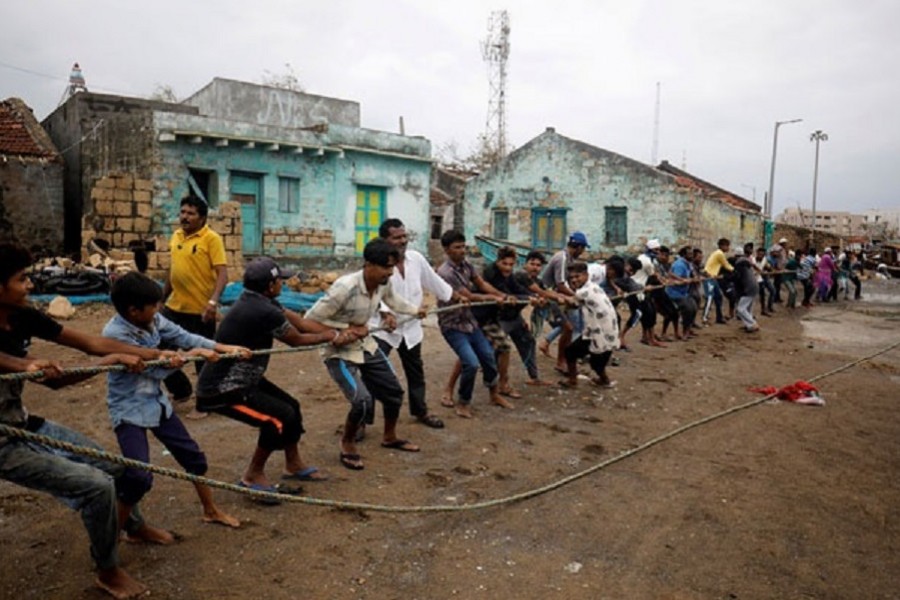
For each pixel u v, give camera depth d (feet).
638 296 35.09
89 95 55.57
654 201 70.79
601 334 25.84
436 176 98.22
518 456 18.69
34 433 9.81
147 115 49.19
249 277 14.30
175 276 21.22
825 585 12.48
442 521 14.47
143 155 49.88
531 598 11.66
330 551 12.89
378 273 16.17
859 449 20.44
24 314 10.37
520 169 79.87
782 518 15.30
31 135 54.39
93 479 10.26
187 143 50.88
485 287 22.95
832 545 14.08
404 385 26.22
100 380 24.72
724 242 47.24
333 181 60.70
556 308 28.07
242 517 14.07
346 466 17.13
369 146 63.05
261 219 55.98
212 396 14.11
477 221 83.76
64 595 10.95
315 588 11.60
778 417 23.75
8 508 14.11
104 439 18.54
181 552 12.51
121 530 12.55
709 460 19.04
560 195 76.95
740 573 12.80
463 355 21.54
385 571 12.30
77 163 56.18
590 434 20.98
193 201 20.97
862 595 12.18
